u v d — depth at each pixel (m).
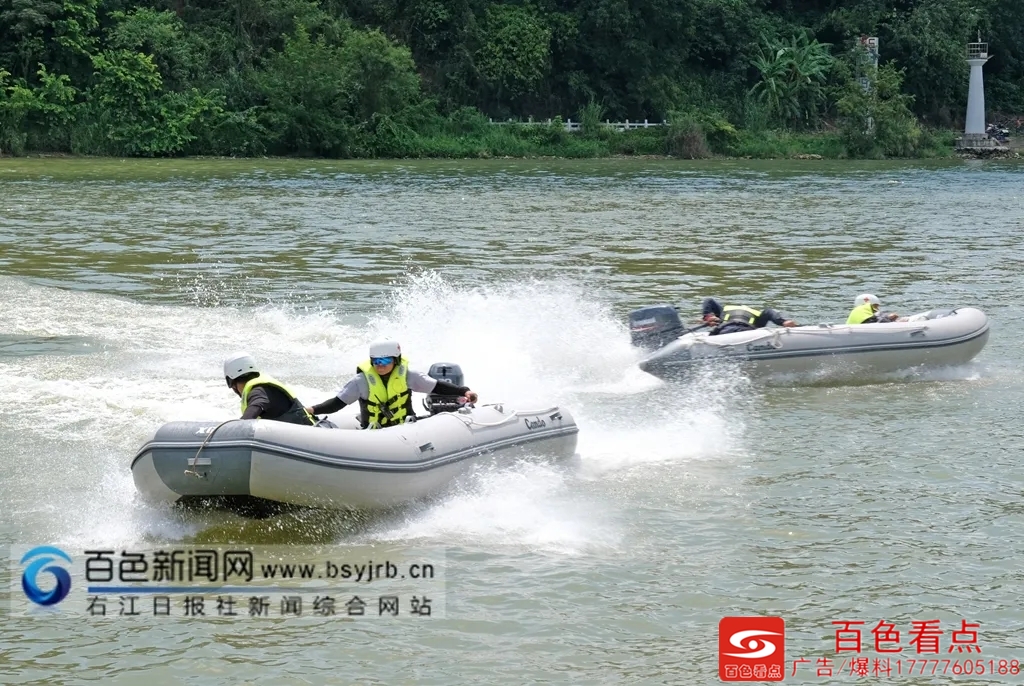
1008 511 7.83
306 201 32.31
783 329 11.65
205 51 58.12
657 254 21.33
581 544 7.17
